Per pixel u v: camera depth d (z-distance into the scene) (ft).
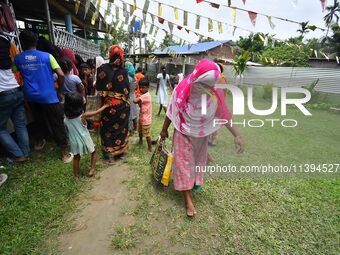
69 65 12.43
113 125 11.09
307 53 37.58
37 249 6.20
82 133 9.43
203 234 6.93
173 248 6.42
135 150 13.14
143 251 6.30
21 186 8.87
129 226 7.20
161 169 8.91
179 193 8.99
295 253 6.27
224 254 6.24
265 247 6.46
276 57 39.27
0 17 10.92
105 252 6.23
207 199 8.60
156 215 7.72
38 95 10.32
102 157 11.96
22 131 10.69
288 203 8.37
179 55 22.17
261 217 7.63
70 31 24.21
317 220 7.52
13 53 11.50
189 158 7.77
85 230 6.98
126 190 9.14
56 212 7.59
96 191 9.02
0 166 10.21
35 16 27.73
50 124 11.03
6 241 6.37
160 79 21.56
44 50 12.44
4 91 9.32
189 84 7.05
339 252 6.31
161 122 19.54
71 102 8.81
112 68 10.57
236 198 8.65
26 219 7.25
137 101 12.38
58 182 9.29
